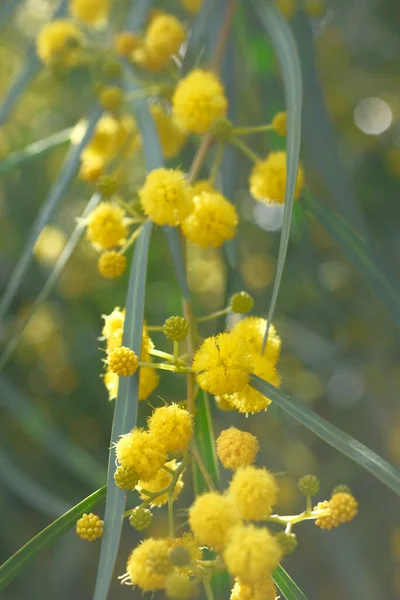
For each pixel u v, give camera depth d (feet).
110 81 1.85
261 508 1.33
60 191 1.77
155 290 2.93
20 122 3.05
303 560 3.03
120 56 1.86
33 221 2.98
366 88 3.05
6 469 2.36
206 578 1.35
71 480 3.13
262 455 2.89
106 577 1.37
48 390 3.14
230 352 1.41
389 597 2.89
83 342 3.08
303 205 1.77
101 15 1.96
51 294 3.03
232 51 1.98
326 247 2.82
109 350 1.50
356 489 3.01
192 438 1.40
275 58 2.13
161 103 1.86
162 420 1.39
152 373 1.47
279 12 1.73
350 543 2.78
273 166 1.61
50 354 3.11
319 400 3.05
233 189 1.94
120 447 1.39
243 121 2.29
